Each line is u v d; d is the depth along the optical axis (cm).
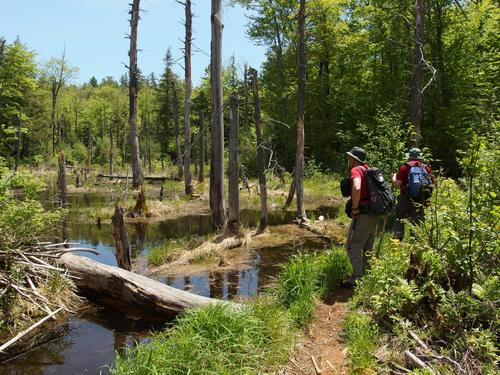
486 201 436
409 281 458
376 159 891
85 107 7419
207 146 3656
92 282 622
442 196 497
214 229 1166
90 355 483
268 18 2952
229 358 405
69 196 2089
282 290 554
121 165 4241
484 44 2102
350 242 580
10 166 3025
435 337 407
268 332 446
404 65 2419
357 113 2888
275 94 3064
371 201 557
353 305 502
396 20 2209
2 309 560
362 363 385
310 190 2022
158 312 569
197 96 4369
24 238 628
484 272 446
